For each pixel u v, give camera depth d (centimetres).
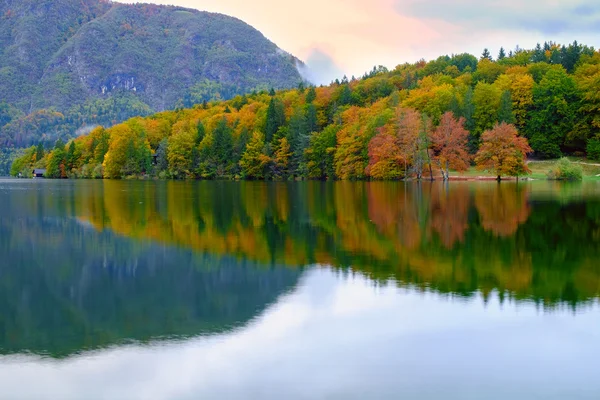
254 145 14588
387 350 1673
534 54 17362
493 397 1408
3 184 12262
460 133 10069
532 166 11212
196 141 16112
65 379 1529
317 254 3002
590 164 10969
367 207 5325
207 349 1708
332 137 13150
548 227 3797
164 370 1573
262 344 1736
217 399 1412
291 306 2094
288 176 14325
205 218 4619
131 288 2397
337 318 1950
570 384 1467
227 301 2173
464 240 3347
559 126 11356
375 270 2608
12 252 3184
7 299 2255
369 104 15238
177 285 2433
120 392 1455
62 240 3584
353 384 1474
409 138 10088
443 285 2330
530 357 1619
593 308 2017
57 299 2256
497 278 2433
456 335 1778
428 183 9656
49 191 8881
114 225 4238
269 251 3116
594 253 2928
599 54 14638
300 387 1463
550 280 2389
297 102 17050
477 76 14738
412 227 3891
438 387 1457
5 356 1678
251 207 5550
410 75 17675
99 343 1769
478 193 6806
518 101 11962
